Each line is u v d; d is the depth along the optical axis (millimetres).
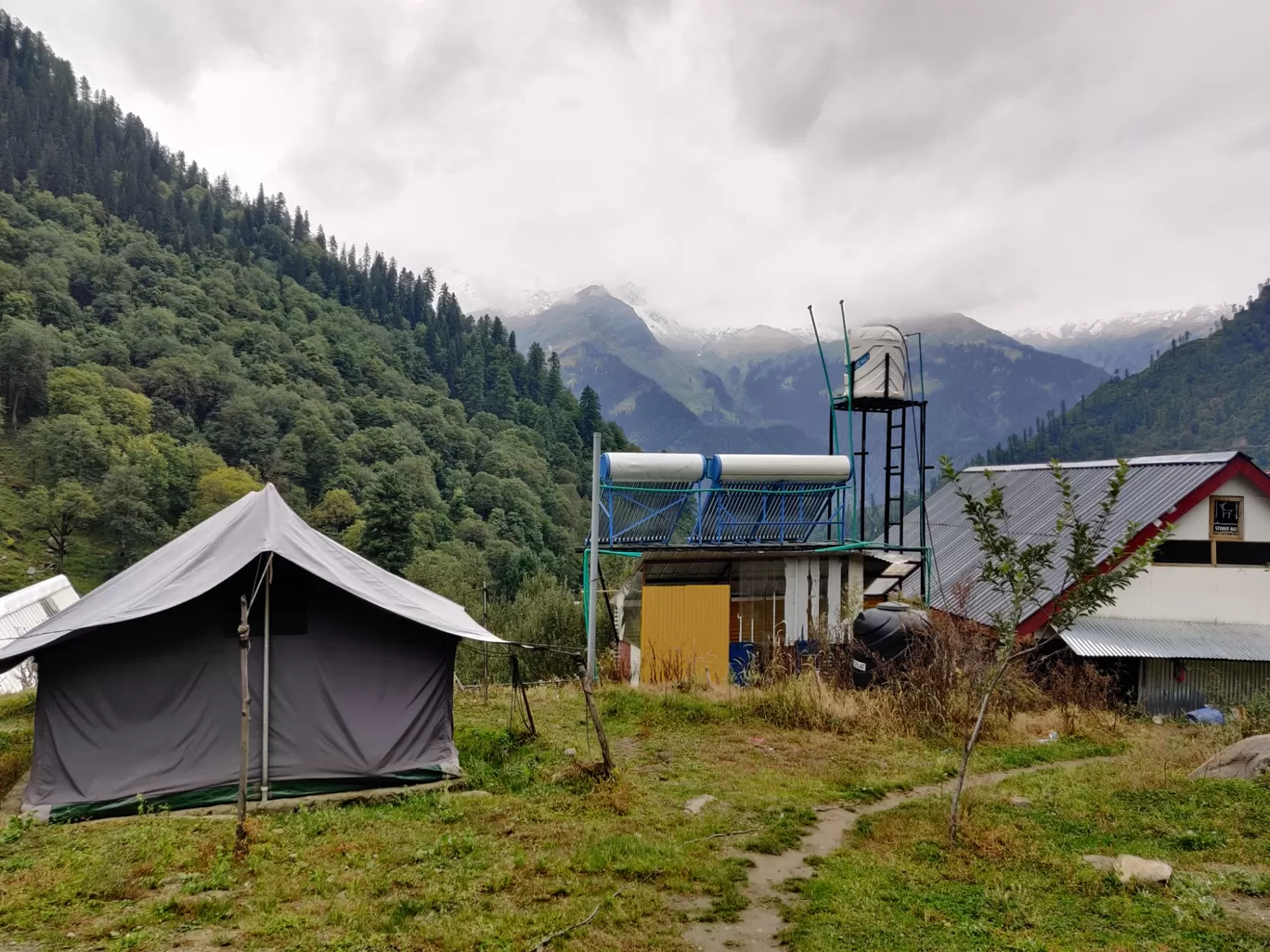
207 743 8141
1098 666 16969
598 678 15961
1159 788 8789
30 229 132500
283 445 99875
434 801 8062
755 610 16516
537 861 6266
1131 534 6785
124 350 110250
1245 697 15930
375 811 7762
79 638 7832
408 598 9844
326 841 6730
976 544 21391
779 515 16656
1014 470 24766
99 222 153000
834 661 14617
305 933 4887
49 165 160875
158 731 7992
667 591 15766
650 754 10281
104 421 91375
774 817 7789
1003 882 6129
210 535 9391
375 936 4867
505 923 5164
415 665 9055
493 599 37125
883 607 14734
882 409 19250
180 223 175750
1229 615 16984
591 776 8805
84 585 74062
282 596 8555
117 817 7617
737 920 5504
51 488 86438
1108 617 16859
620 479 15508
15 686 20047
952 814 7160
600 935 5090
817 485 16688
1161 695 16609
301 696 8523
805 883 6125
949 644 13438
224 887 5605
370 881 5777
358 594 8617
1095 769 9812
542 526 103938
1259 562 17203
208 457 93750
